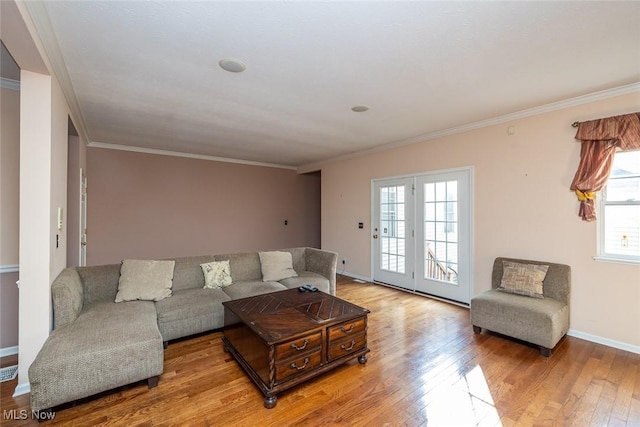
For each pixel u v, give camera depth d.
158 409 1.91
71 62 2.27
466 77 2.53
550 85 2.68
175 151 5.58
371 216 5.37
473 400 2.01
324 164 6.49
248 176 6.61
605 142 2.77
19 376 2.03
